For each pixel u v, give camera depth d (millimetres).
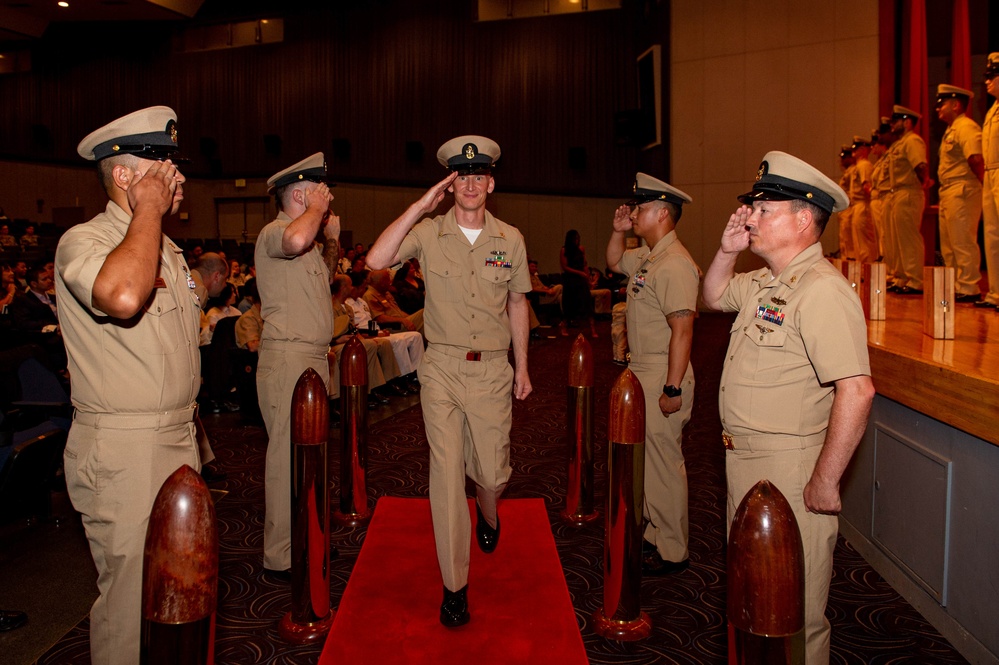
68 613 2795
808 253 1951
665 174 14789
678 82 14297
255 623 2701
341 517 3746
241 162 18781
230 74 18797
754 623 1228
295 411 2586
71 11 18094
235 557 3301
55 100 19844
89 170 19078
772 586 1221
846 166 8633
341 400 3787
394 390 7535
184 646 1185
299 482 2584
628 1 16438
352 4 17953
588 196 16859
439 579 2984
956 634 2541
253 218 18734
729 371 2027
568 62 16766
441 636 2520
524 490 4285
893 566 3027
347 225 17938
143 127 1946
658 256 3068
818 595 1861
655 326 3096
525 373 3004
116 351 1869
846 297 1809
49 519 3775
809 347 1812
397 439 5547
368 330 7336
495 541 3010
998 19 10070
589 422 3770
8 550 3428
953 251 5664
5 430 3160
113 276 1631
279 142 18344
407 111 17578
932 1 10562
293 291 3016
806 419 1895
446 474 2582
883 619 2750
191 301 2088
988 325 3980
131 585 1864
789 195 1932
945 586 2611
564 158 16844
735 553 1258
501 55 17109
